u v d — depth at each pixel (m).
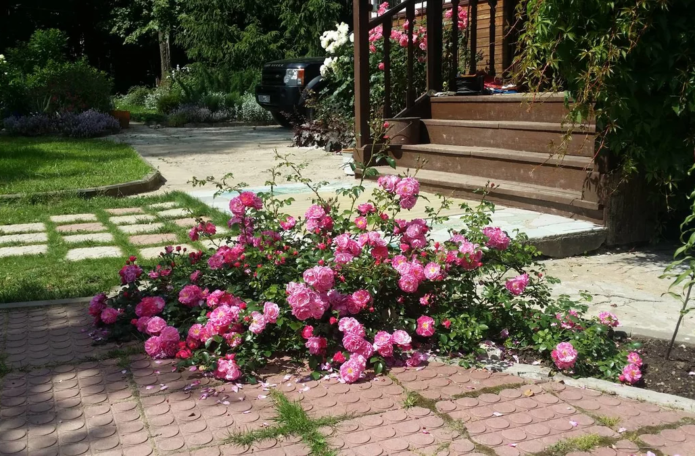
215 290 3.58
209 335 3.12
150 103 20.94
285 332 3.27
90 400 2.81
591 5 4.54
